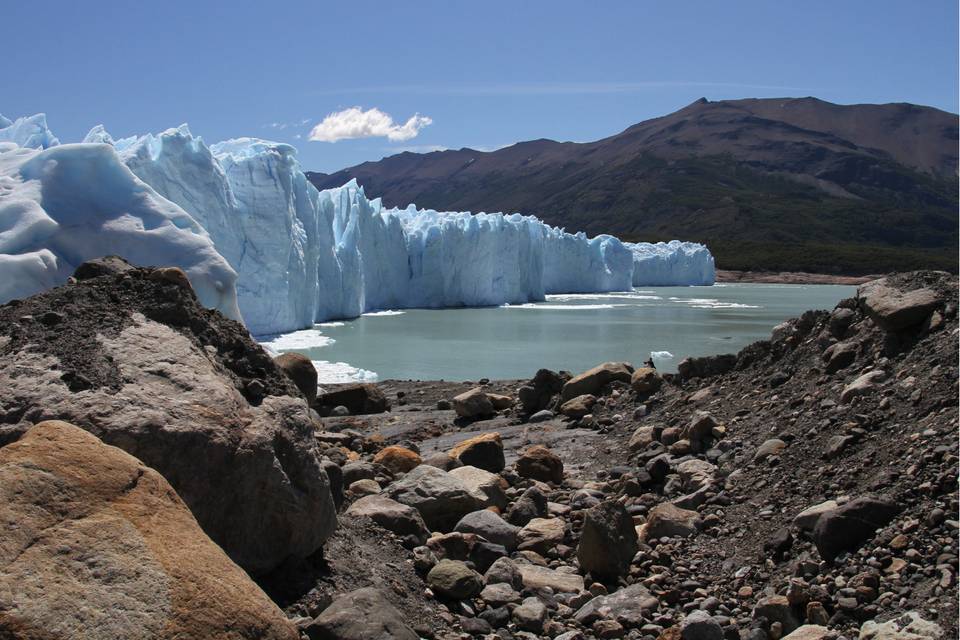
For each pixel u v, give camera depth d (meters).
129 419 3.96
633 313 41.59
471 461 8.45
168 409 4.11
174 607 3.01
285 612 4.27
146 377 4.26
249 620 3.15
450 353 25.33
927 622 4.29
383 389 16.14
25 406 3.96
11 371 4.14
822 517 5.46
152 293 4.97
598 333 31.42
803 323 9.78
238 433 4.28
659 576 5.62
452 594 5.05
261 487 4.32
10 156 21.70
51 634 2.75
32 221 18.73
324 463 6.11
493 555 5.83
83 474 3.27
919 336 7.68
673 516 6.44
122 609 2.91
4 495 3.06
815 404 7.72
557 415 11.48
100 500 3.22
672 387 10.66
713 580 5.62
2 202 19.08
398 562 5.30
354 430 11.51
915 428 6.35
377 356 24.59
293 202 31.66
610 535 5.87
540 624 4.92
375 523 5.80
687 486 7.30
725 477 7.19
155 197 20.97
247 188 29.06
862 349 8.27
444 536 5.78
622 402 10.91
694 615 4.78
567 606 5.32
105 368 4.21
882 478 5.81
